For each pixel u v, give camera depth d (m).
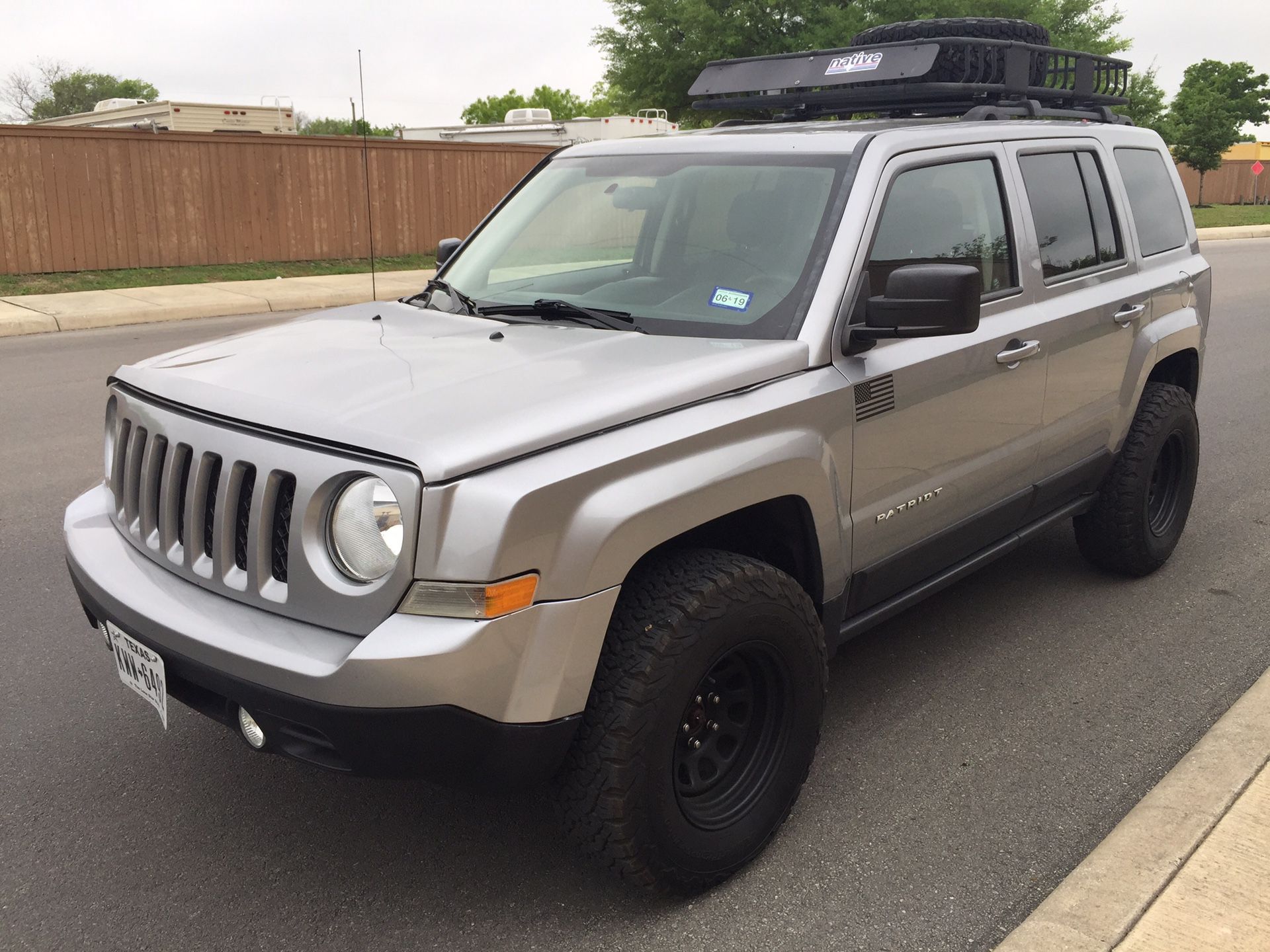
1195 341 5.03
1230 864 2.78
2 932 2.68
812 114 4.98
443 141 20.19
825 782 3.35
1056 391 4.06
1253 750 3.34
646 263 3.52
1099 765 3.45
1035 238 4.02
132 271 17.14
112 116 21.22
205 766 3.43
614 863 2.62
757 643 2.78
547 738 2.47
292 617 2.50
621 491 2.50
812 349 3.05
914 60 4.24
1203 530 5.64
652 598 2.61
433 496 2.31
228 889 2.85
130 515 2.99
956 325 2.89
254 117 20.31
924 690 3.95
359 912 2.77
